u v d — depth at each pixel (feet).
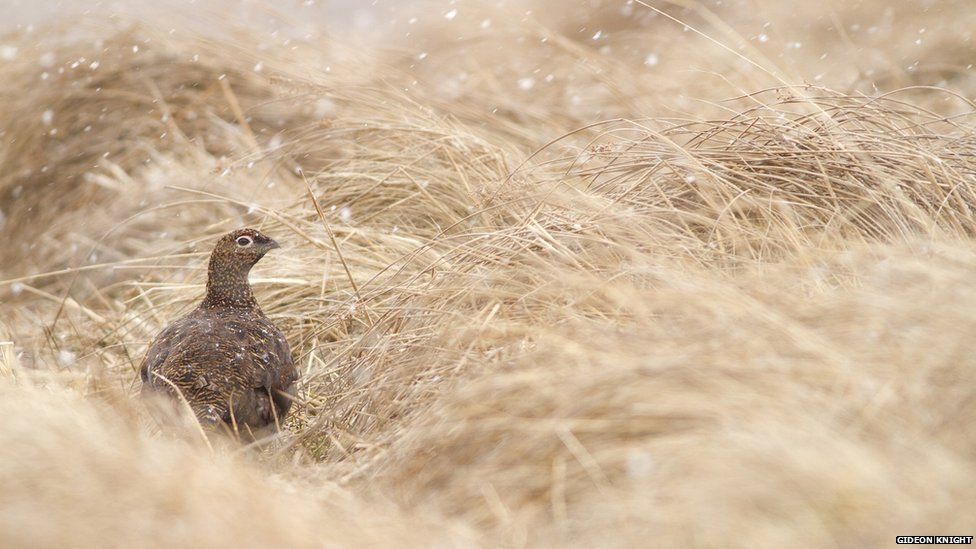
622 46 84.17
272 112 57.47
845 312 26.55
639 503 22.44
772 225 33.50
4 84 61.93
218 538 21.76
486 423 26.53
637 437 24.91
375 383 33.14
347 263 42.80
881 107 38.29
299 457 32.81
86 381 36.50
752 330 26.27
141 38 62.03
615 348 27.14
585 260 33.06
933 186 34.30
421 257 40.24
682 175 36.22
